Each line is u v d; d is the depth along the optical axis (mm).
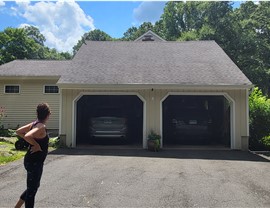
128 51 16000
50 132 18344
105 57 14977
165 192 5984
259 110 13203
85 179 6926
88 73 12977
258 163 9219
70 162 8977
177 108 13906
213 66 13875
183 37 34781
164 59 14852
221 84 12047
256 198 5660
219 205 5254
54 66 20875
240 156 10555
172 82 12180
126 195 5758
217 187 6395
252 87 12484
